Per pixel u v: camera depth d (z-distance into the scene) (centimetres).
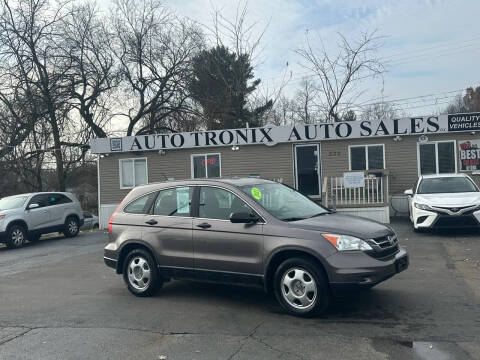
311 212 658
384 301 624
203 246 646
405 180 1600
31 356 480
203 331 536
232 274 620
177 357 461
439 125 1545
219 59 3011
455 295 639
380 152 1625
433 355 439
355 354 448
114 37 2933
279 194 682
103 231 1861
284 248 574
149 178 1861
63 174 2886
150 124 3056
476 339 475
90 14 2833
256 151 1739
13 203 1530
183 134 1788
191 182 690
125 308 649
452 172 1559
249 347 479
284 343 486
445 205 1127
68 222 1677
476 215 1105
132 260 718
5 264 1124
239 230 615
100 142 1869
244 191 643
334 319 558
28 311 658
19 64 2592
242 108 3127
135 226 716
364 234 561
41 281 877
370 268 540
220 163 1778
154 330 546
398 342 475
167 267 680
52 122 2697
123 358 464
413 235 1173
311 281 559
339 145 1659
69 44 2733
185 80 2970
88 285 816
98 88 2841
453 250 958
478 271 772
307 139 1662
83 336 535
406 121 1573
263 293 705
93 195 3953
